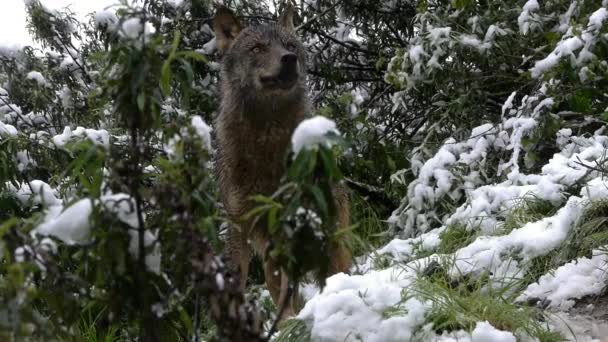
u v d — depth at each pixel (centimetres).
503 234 650
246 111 650
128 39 328
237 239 650
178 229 327
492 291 524
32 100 972
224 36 719
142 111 325
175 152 330
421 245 684
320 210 312
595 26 734
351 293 482
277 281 660
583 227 584
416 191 784
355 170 899
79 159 330
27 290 292
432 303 475
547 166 707
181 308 363
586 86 748
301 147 297
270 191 650
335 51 1078
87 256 335
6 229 288
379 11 1070
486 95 905
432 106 959
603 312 507
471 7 889
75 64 1026
